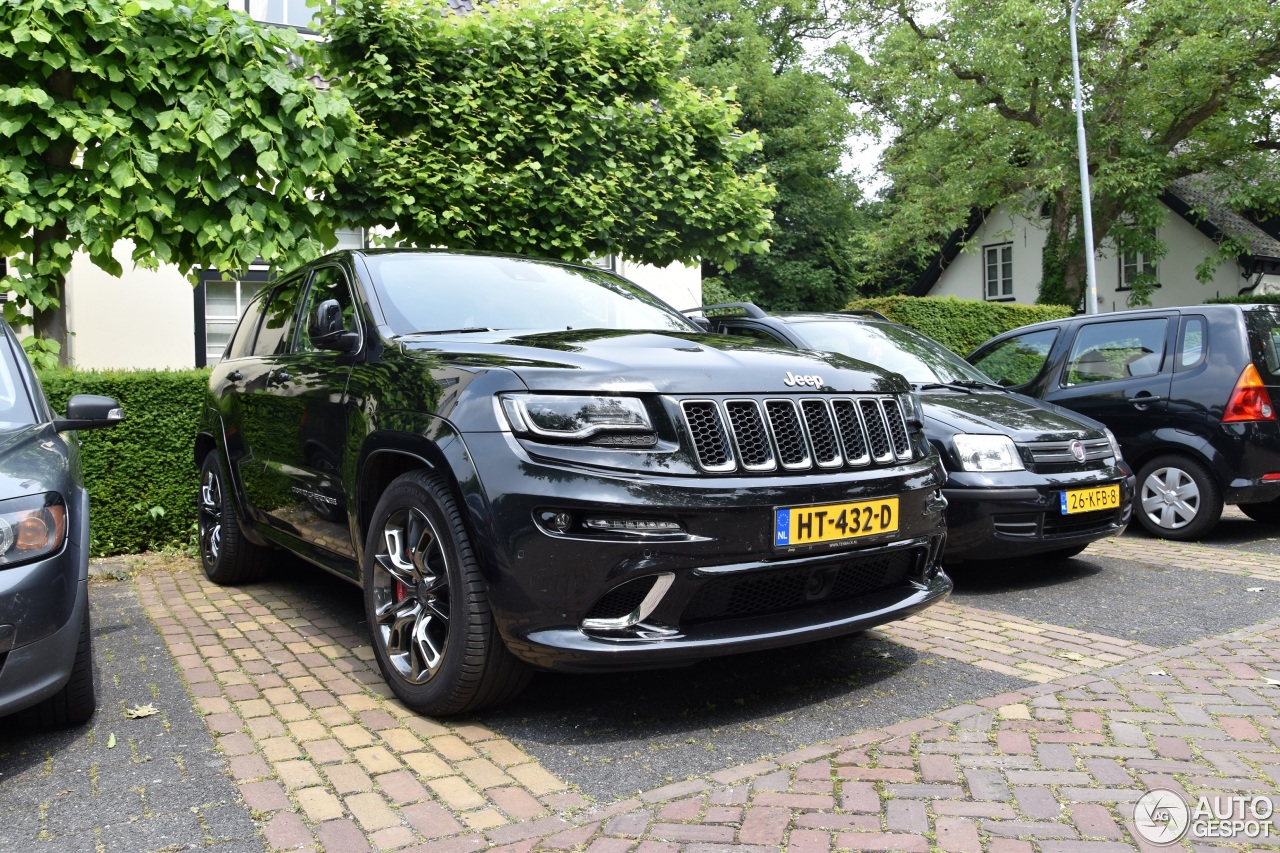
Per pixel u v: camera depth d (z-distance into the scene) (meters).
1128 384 6.93
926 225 24.50
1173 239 26.28
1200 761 2.79
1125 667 3.70
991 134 23.41
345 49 6.96
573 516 2.87
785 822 2.44
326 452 3.96
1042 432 5.21
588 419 2.91
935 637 4.20
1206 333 6.66
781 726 3.14
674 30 7.91
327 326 3.80
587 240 7.34
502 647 3.02
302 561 6.03
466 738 3.06
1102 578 5.43
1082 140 16.55
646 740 3.03
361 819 2.49
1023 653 3.96
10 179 5.55
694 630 2.93
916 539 3.40
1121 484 5.36
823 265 32.59
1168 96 21.59
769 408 3.13
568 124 7.14
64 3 5.53
